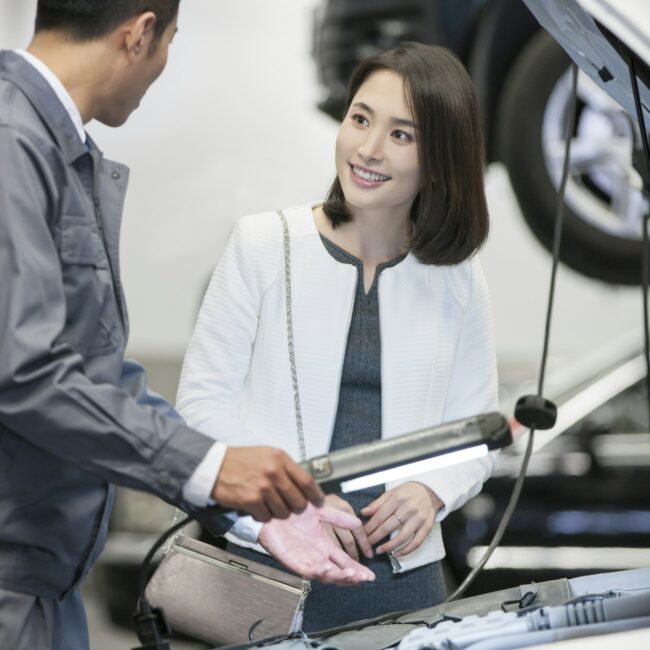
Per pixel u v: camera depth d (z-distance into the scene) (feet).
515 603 11.55
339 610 14.20
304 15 37.91
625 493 22.48
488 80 28.22
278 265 14.24
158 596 13.66
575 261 29.01
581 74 28.02
